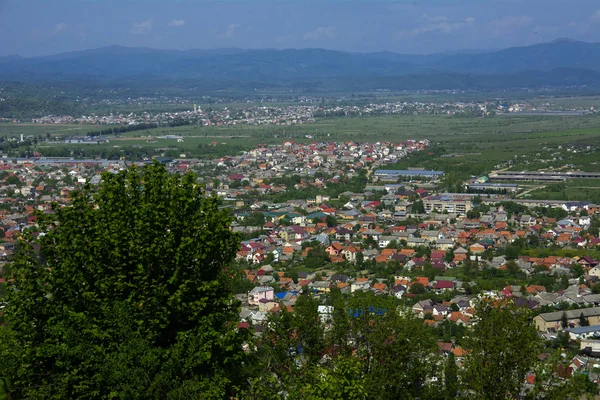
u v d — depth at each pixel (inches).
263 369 2267.5
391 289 5531.5
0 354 1929.1
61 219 2162.9
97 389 1847.9
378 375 2122.3
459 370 2078.0
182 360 1923.0
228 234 2197.3
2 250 6673.2
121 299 2014.0
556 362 1914.4
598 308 4766.2
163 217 2102.6
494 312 1952.5
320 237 7465.6
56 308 1987.0
